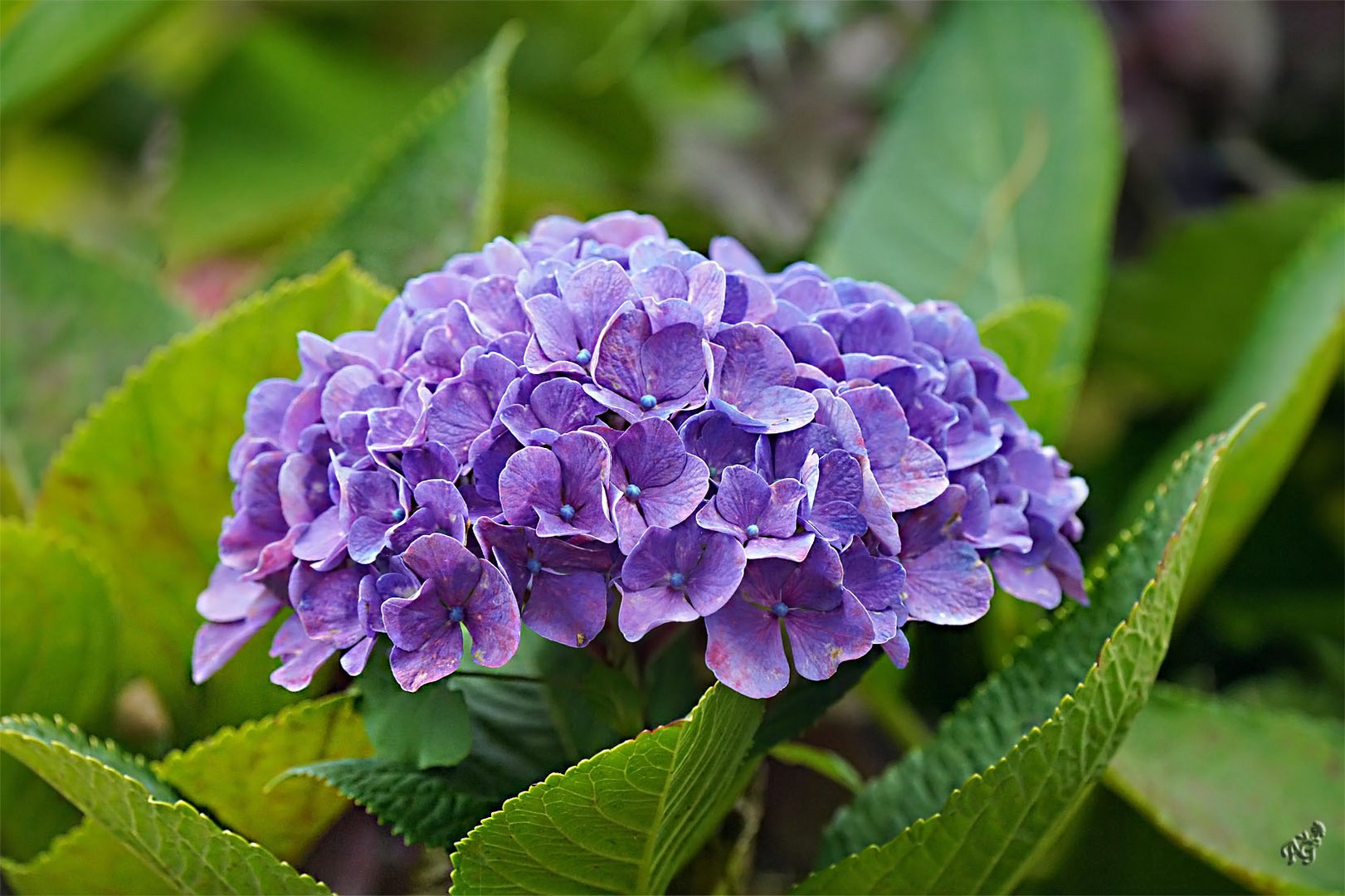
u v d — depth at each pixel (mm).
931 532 833
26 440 1000
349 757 894
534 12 1297
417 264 979
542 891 850
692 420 815
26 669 947
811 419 815
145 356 1012
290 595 826
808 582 812
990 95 1080
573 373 817
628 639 801
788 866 1018
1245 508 1001
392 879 918
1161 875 1003
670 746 807
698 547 808
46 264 1010
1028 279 1041
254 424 857
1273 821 955
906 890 874
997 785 853
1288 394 974
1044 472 862
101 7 1052
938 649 1043
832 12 1261
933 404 837
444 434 818
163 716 972
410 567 810
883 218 1071
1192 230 1213
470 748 855
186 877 864
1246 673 1220
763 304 836
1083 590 866
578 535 805
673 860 868
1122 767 964
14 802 946
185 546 965
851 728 1082
